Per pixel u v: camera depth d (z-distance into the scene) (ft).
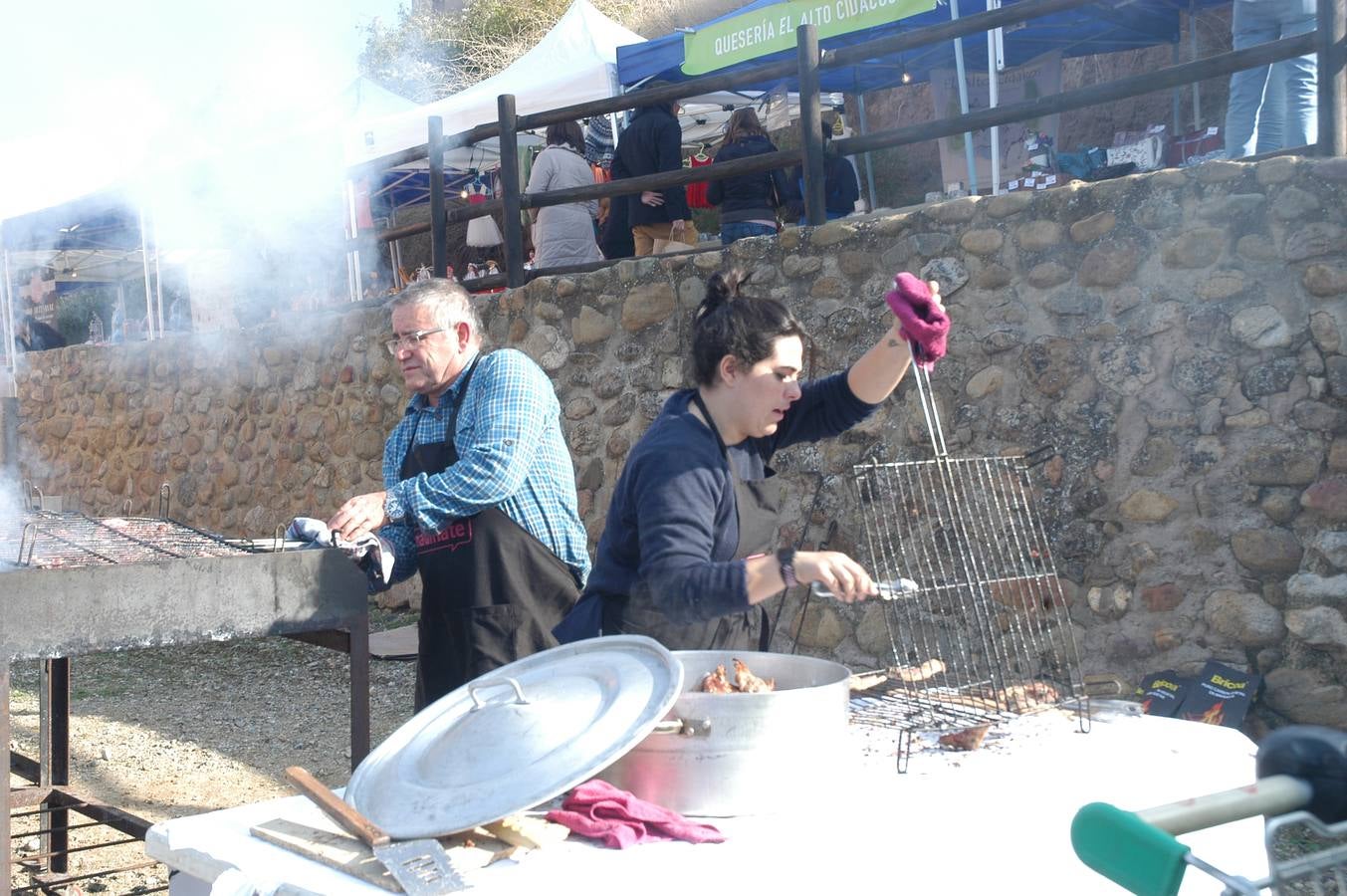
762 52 20.98
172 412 29.01
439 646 9.85
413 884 4.41
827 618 15.40
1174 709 12.41
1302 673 12.14
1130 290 13.39
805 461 15.81
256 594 8.85
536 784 4.62
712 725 5.18
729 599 5.85
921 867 4.80
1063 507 13.67
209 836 5.32
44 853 11.62
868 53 15.88
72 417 32.86
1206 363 12.85
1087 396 13.66
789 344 6.88
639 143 21.89
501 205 20.81
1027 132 23.80
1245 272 12.61
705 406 7.09
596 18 31.99
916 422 14.92
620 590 7.38
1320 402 12.14
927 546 14.11
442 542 9.61
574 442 19.08
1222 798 3.41
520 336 19.88
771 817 5.23
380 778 5.33
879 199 37.68
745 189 20.80
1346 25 12.50
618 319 18.48
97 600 8.23
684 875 4.59
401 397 23.06
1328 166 12.08
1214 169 12.79
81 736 17.58
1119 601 13.25
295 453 25.46
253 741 16.98
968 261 14.64
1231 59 13.20
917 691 7.22
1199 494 12.84
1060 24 27.02
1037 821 5.24
